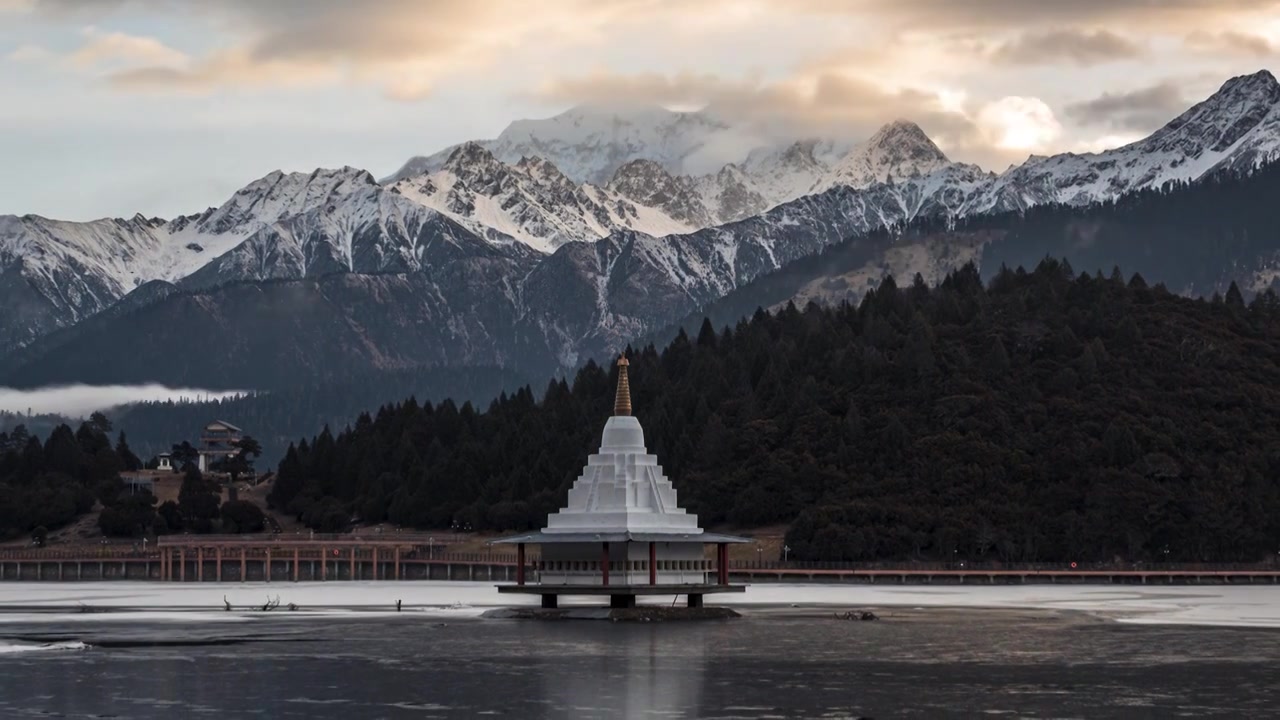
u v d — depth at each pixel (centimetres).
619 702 14388
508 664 17175
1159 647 19288
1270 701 14588
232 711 13938
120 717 13650
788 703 14350
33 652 18638
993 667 16988
